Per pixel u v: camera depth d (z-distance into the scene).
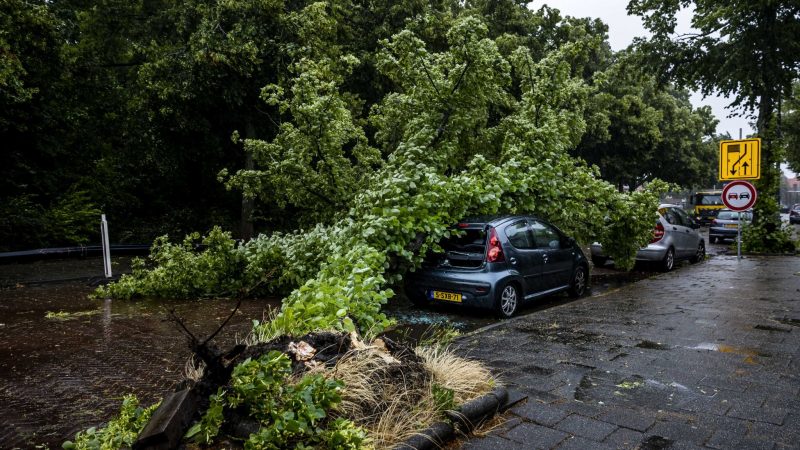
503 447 3.14
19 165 17.14
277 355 3.14
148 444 2.75
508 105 11.27
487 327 6.28
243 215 18.69
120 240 18.38
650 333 5.93
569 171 9.36
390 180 7.45
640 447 3.14
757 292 8.65
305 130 9.54
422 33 18.59
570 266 8.91
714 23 16.73
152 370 4.93
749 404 3.81
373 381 3.36
